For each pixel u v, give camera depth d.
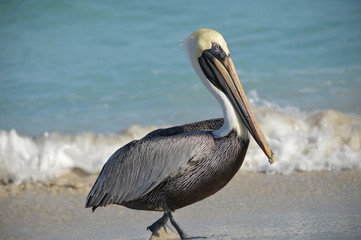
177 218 10.30
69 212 11.06
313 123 15.27
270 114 15.78
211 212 10.53
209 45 8.69
